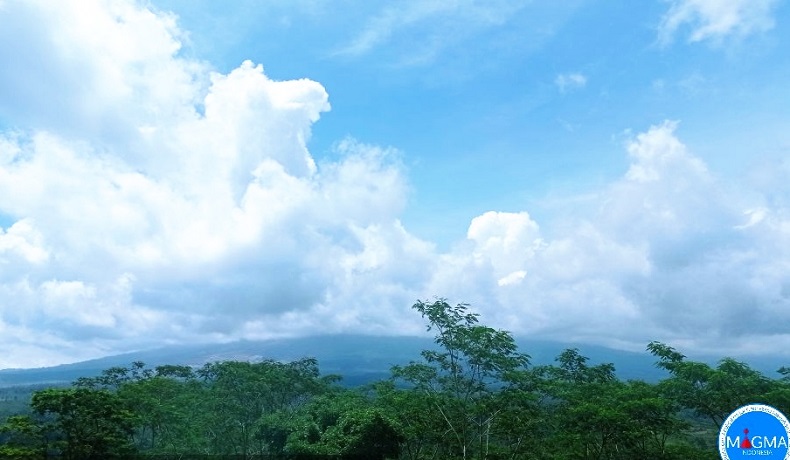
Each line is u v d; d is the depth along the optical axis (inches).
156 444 1836.9
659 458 1151.0
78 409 1328.7
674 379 1131.3
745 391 1030.4
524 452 1387.8
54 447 1326.3
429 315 1353.3
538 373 1401.3
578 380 1528.1
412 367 1475.1
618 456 1206.3
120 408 1424.7
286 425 1584.6
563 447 1305.4
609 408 1117.1
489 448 1457.9
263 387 1943.9
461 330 1332.4
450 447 1499.8
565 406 1307.8
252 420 1925.4
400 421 1485.0
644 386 1262.3
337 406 1600.6
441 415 1457.9
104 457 1366.9
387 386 1863.9
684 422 1240.2
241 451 1867.6
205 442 1747.0
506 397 1317.7
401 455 1568.7
